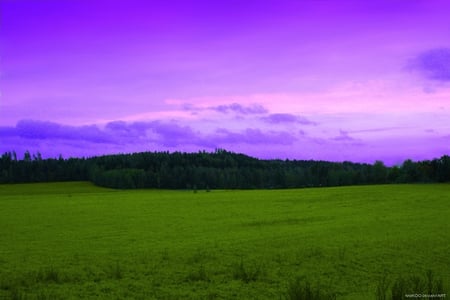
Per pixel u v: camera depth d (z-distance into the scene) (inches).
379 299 485.7
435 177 4160.9
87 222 1429.6
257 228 1240.2
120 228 1264.8
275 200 2336.4
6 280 602.5
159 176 5403.5
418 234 1021.2
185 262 738.8
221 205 2090.3
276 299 529.3
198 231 1185.4
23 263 734.5
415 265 706.2
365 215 1540.4
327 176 5698.8
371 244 889.5
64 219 1526.8
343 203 2080.5
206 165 6688.0
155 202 2342.5
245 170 6072.8
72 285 594.9
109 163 6274.6
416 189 2913.4
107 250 869.2
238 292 565.3
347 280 623.5
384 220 1353.3
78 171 5871.1
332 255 781.3
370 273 660.1
